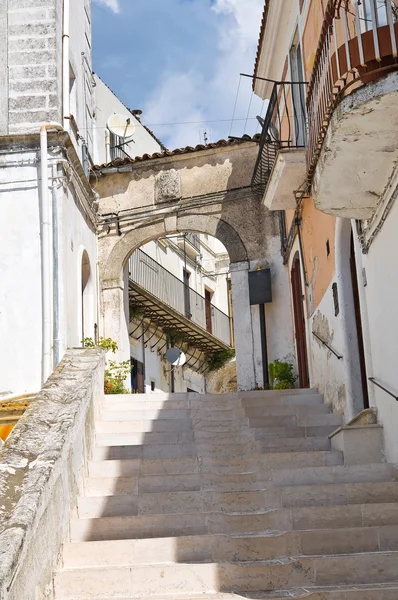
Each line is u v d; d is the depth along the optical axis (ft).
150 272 71.15
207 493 24.67
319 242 38.27
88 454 27.63
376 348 28.86
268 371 50.42
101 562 21.38
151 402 34.81
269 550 21.67
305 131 40.52
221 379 90.74
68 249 44.68
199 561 21.48
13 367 42.42
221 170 54.13
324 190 26.32
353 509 23.20
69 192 45.55
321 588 19.75
